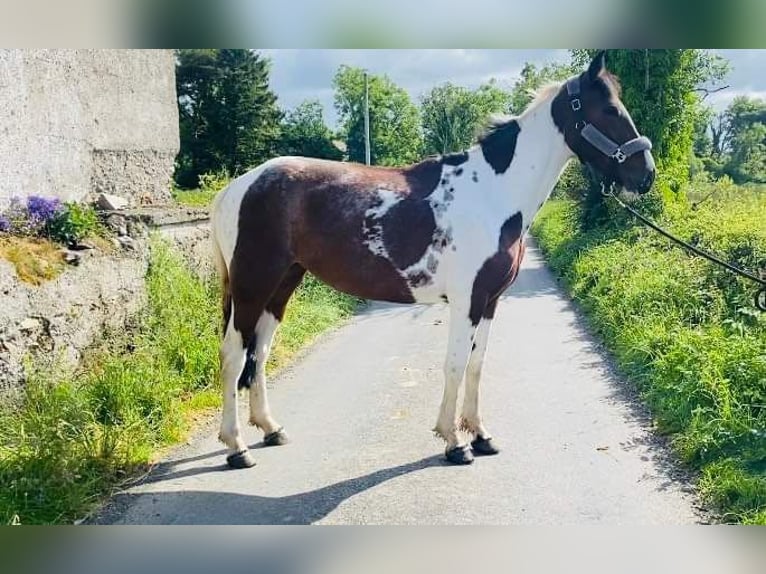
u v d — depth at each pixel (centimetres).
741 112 5053
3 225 598
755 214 1085
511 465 466
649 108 1568
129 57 1051
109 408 518
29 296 514
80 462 433
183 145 3528
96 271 608
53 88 817
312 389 661
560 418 552
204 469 472
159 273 704
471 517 392
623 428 523
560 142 482
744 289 710
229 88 3528
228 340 487
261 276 479
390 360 762
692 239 985
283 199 472
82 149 895
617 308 833
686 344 591
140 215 765
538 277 1407
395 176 481
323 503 416
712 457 442
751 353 538
